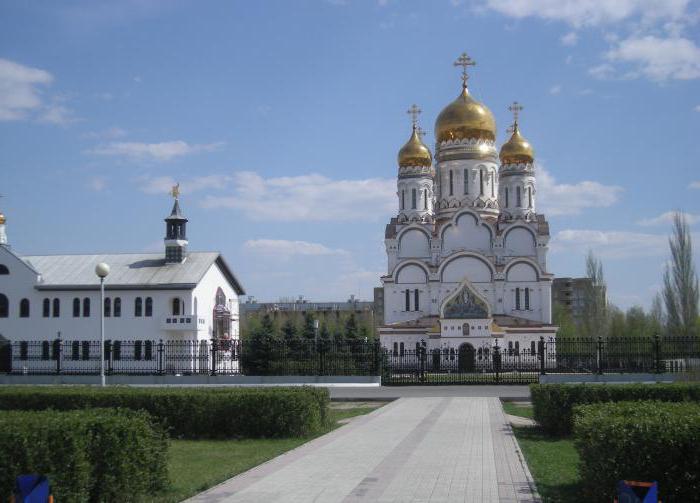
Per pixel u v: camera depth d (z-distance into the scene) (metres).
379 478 17.33
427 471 18.17
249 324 125.50
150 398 25.33
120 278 67.12
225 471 18.27
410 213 93.19
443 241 89.75
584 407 17.48
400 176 94.38
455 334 78.50
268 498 15.36
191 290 65.75
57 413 15.35
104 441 14.30
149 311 66.00
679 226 73.19
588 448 15.00
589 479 14.87
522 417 30.69
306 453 21.08
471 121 91.62
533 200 91.75
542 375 48.28
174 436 24.92
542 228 88.50
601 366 50.97
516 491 15.92
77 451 13.49
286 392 25.20
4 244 68.69
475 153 91.12
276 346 55.91
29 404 26.22
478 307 78.75
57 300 66.94
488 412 31.52
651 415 15.12
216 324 71.56
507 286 85.62
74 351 65.81
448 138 92.38
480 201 90.62
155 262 69.69
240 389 26.25
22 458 13.02
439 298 86.06
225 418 24.86
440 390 43.91
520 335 80.31
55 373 55.47
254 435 24.75
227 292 75.56
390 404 35.47
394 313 87.31
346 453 21.00
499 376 52.22
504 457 20.19
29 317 66.94
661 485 13.81
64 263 70.38
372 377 48.34
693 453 13.76
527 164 91.94
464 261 86.25
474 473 17.91
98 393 25.94
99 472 14.20
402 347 82.69
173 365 63.50
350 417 31.33
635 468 13.90
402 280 87.62
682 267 72.38
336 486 16.47
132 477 14.85
